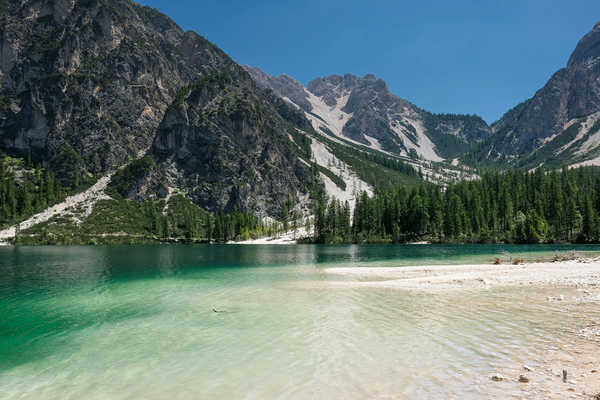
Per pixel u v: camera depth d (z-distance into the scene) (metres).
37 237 173.12
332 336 16.23
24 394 11.30
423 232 152.12
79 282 39.22
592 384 9.85
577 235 116.75
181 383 11.61
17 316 22.86
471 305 21.92
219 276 43.53
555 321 17.20
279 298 26.73
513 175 183.25
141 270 52.28
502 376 10.90
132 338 17.14
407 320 18.69
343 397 10.01
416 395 9.87
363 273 43.31
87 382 12.09
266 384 11.21
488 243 126.38
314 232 186.38
